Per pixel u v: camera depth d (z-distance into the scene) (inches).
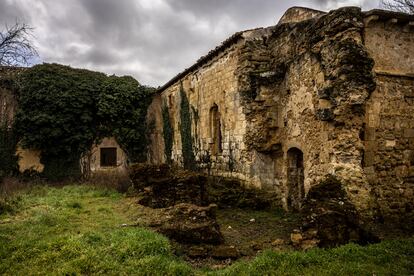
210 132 618.5
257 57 495.8
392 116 371.6
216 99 591.8
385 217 355.6
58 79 805.9
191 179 439.2
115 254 263.1
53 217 370.3
